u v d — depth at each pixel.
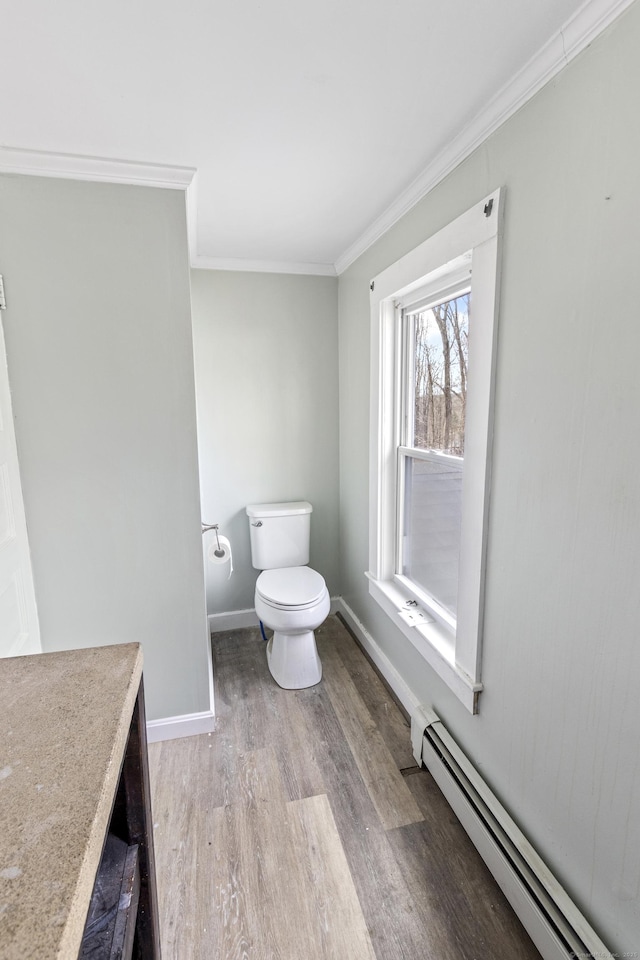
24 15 0.85
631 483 0.86
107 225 1.49
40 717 0.64
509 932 1.17
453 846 1.40
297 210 1.80
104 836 0.51
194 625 1.80
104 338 1.54
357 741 1.84
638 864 0.89
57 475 1.57
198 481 1.71
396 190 1.63
